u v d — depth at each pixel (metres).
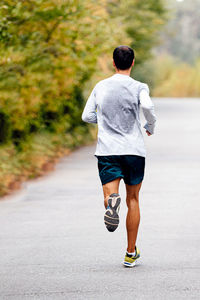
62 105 37.56
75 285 11.98
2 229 17.00
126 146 12.84
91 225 17.38
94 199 21.44
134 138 12.94
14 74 27.31
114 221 12.31
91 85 38.62
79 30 30.17
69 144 37.62
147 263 13.54
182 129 53.09
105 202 12.90
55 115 36.94
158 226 17.12
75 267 13.25
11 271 13.01
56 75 32.25
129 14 66.75
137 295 11.31
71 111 39.84
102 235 16.19
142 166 13.08
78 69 33.09
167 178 26.19
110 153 12.84
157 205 20.20
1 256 14.22
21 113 28.17
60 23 29.06
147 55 86.75
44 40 30.19
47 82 31.50
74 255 14.23
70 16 29.25
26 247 15.01
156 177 26.50
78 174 27.55
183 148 38.34
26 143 30.14
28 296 11.35
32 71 29.17
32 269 13.14
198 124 58.97
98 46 31.39
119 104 12.89
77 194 22.47
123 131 12.94
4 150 26.97
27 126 30.70
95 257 14.05
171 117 69.62
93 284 12.03
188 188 23.62
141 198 21.50
